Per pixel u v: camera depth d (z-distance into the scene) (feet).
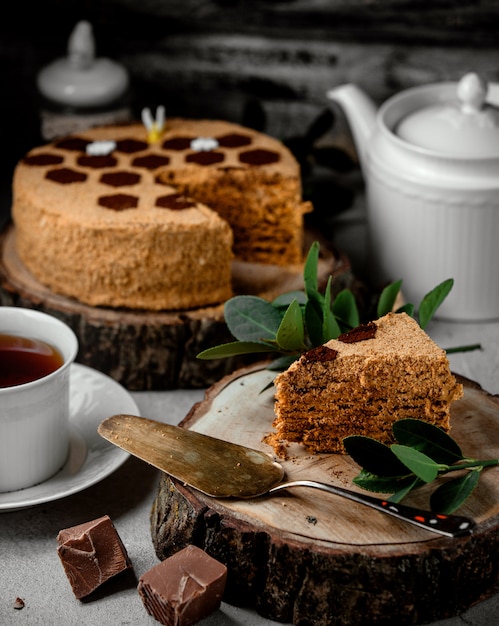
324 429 3.70
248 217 4.60
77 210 4.25
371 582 3.44
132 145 4.72
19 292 4.33
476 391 3.91
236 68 5.37
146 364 4.25
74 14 5.28
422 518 3.45
